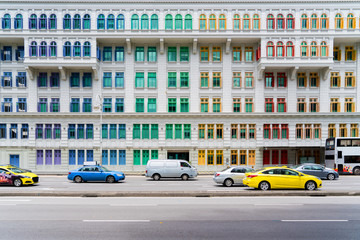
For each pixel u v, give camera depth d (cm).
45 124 3500
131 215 1058
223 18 3462
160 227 910
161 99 3553
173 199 1381
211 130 3541
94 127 3506
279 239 805
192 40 3503
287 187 1670
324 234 850
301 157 3531
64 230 877
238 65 3562
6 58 3556
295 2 3447
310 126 3497
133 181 2391
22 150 3481
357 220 1002
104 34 3412
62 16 3441
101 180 2270
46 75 3556
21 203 1283
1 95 3528
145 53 3562
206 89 3559
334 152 3044
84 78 3559
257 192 1478
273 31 3431
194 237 817
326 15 3450
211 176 2933
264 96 3553
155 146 3516
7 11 3425
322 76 3544
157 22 3466
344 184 2116
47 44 3409
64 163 3481
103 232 859
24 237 814
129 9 3462
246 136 3519
